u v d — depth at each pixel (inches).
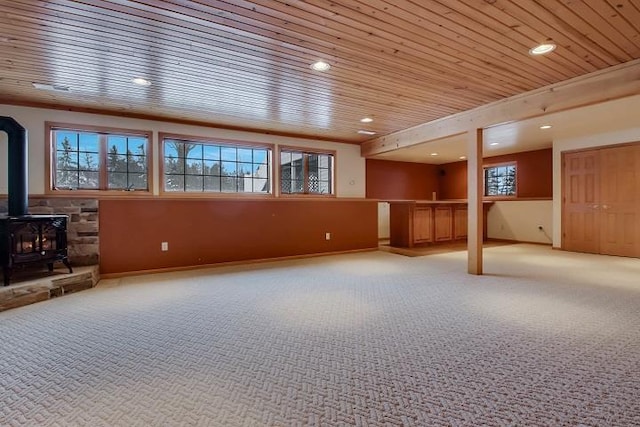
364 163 281.6
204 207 205.3
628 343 89.2
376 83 143.6
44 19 92.7
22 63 122.2
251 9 89.4
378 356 83.5
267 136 237.9
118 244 181.3
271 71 130.3
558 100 142.3
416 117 198.2
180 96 160.7
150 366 79.9
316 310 120.2
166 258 193.6
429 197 374.0
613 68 125.7
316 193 263.0
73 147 182.1
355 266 204.5
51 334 100.4
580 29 99.8
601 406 62.1
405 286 153.0
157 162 200.8
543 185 295.9
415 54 115.6
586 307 119.4
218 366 79.5
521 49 112.2
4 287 129.6
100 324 108.6
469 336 95.1
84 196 175.6
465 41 107.7
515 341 91.3
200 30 99.8
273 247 229.5
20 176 149.8
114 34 101.7
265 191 240.4
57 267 166.7
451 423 57.6
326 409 62.1
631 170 224.2
